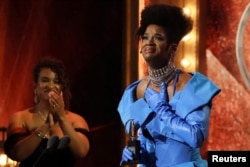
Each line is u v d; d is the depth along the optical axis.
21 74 16.83
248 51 13.84
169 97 6.94
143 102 7.03
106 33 16.62
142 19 7.05
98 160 16.61
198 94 6.74
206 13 14.02
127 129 7.11
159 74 6.98
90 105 16.67
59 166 9.60
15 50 16.80
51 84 10.17
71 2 16.78
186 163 6.72
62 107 9.81
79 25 16.75
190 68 13.89
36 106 10.35
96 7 16.70
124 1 15.21
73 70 16.73
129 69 14.42
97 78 16.67
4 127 15.81
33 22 16.81
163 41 6.85
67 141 8.48
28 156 9.62
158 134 6.82
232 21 13.91
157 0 14.08
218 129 13.91
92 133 16.66
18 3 16.84
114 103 16.58
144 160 6.94
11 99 16.80
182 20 7.04
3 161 14.95
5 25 16.83
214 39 13.98
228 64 13.92
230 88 13.88
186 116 6.63
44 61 10.43
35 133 9.63
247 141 13.74
